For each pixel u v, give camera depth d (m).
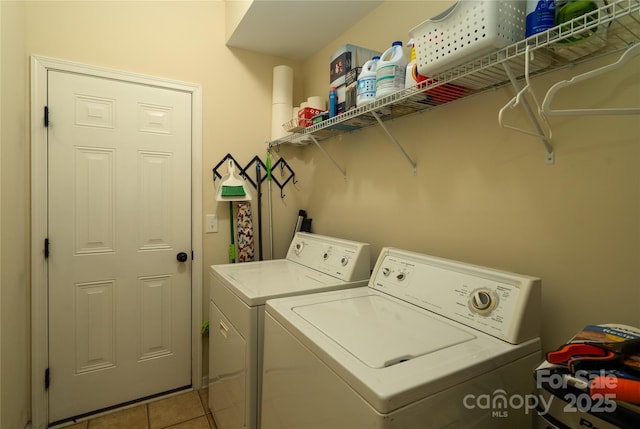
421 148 1.52
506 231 1.18
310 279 1.57
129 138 1.96
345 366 0.77
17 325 1.59
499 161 1.20
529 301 0.93
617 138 0.91
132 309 2.00
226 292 1.55
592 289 0.96
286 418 1.03
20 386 1.63
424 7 1.50
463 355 0.83
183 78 2.11
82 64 1.82
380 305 1.20
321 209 2.29
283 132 2.31
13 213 1.53
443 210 1.41
